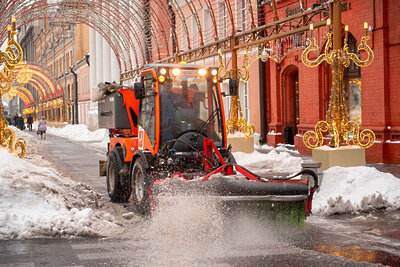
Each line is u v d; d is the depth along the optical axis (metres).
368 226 8.40
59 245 7.30
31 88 111.69
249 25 24.45
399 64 15.98
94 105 49.47
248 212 7.69
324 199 9.91
